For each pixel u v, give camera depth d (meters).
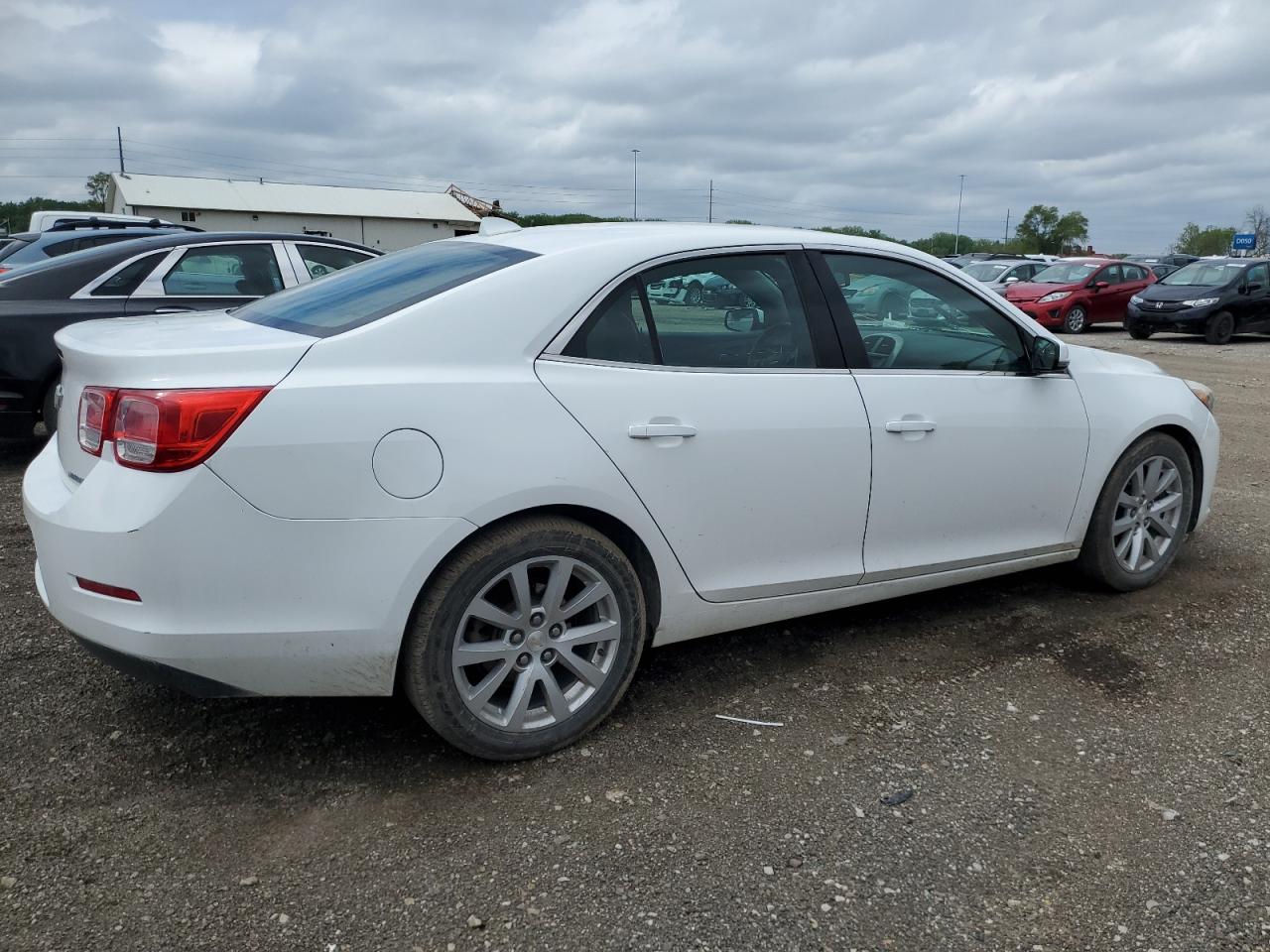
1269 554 4.96
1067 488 4.03
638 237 3.17
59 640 3.68
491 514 2.71
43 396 6.15
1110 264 21.31
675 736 3.09
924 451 3.56
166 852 2.47
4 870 2.38
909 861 2.49
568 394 2.85
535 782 2.82
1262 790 2.83
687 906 2.31
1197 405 4.50
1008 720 3.22
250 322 3.04
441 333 2.75
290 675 2.63
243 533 2.49
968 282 3.83
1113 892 2.38
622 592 2.99
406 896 2.33
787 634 3.91
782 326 3.34
